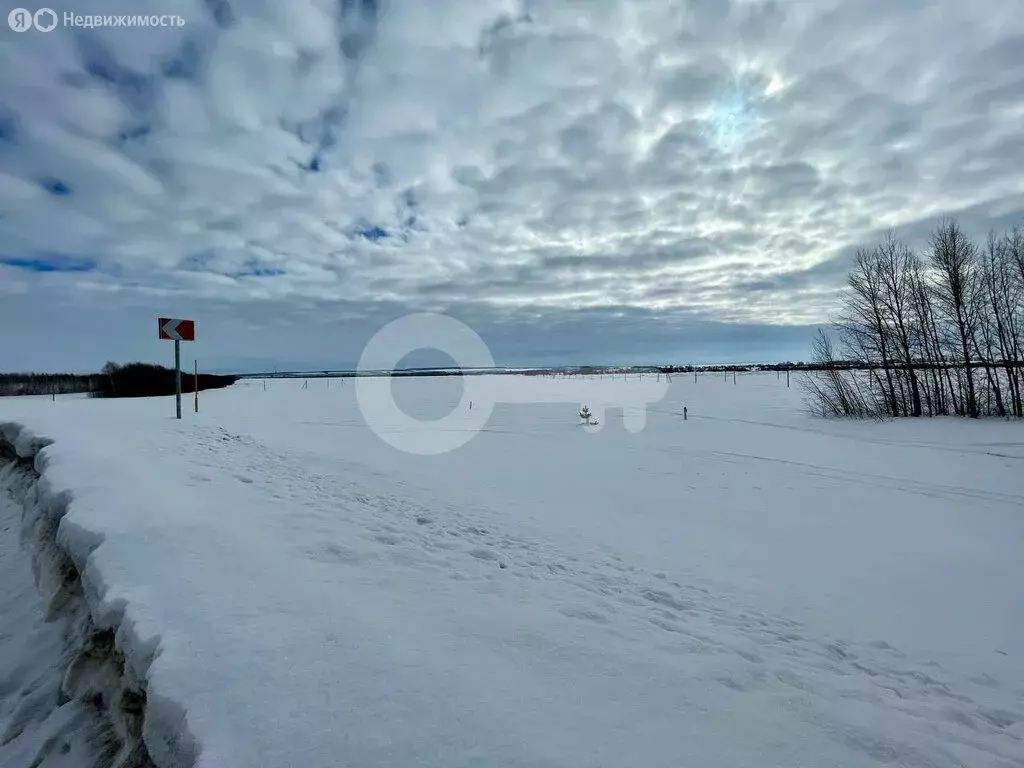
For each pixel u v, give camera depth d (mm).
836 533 8398
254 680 2504
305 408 33000
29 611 4539
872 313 28938
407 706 2396
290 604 3295
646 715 2594
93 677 3299
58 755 2998
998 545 7859
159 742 2307
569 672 2904
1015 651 4812
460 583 4207
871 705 3342
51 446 7441
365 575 4051
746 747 2465
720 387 57281
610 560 6359
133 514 4625
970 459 15203
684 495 10977
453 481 11195
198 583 3475
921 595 6020
